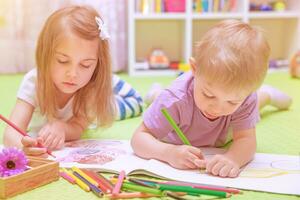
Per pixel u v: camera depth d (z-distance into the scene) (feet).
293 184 2.37
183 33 8.64
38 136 3.09
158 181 2.39
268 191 2.27
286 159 2.85
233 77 2.40
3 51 8.15
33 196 2.23
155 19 8.74
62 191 2.30
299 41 8.73
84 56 3.02
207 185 2.30
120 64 8.46
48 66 3.10
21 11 8.10
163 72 8.23
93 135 3.66
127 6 8.40
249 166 2.69
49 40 3.03
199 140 3.15
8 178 2.18
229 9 8.56
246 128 2.90
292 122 4.23
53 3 7.97
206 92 2.52
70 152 2.99
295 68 7.66
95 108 3.46
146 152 2.81
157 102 3.02
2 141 3.39
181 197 2.18
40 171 2.36
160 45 9.00
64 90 3.10
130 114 4.38
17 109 3.26
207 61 2.48
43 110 3.29
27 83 3.33
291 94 5.97
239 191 2.26
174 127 2.76
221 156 2.59
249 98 2.87
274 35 9.36
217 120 2.99
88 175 2.47
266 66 2.57
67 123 3.39
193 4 8.44
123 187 2.29
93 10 3.23
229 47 2.48
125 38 8.58
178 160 2.60
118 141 3.36
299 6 8.69
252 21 9.26
